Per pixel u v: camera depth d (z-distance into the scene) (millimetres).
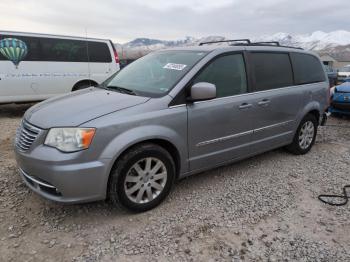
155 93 3486
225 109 3852
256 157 5172
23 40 8180
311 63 5441
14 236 2928
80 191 2936
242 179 4285
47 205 3463
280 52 4812
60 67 8781
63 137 2887
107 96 3539
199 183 4121
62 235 2977
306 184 4195
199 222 3234
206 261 2689
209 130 3742
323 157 5305
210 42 4742
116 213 3357
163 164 3389
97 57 9359
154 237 2979
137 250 2797
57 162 2840
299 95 4969
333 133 7020
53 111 3217
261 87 4367
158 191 3445
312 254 2805
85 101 3404
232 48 4109
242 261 2697
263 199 3744
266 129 4504
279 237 3031
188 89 3523
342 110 8320
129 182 3219
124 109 3148
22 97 8359
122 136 3037
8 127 6973
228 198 3742
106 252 2764
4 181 3975
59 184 2873
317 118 5613
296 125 5051
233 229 3133
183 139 3508
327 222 3307
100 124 2945
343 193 3967
